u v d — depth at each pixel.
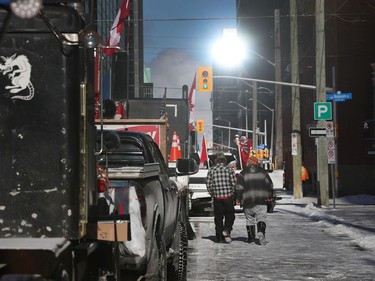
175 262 17.80
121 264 12.11
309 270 20.17
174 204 17.53
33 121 8.62
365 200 63.47
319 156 53.62
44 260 7.50
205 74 58.72
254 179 27.14
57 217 8.57
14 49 8.62
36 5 5.69
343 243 27.53
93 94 9.68
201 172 45.06
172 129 41.88
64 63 8.63
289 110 112.50
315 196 75.00
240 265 21.23
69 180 8.59
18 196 8.58
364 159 73.81
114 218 9.53
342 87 74.50
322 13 53.69
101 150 10.03
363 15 74.69
